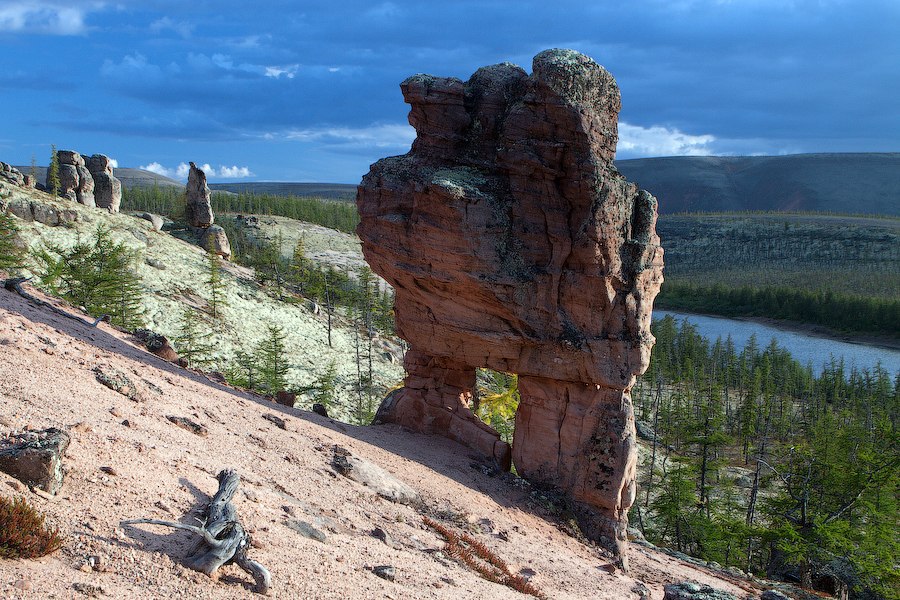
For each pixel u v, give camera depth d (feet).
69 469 42.37
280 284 402.72
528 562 72.95
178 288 303.89
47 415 48.67
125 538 38.09
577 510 96.68
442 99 99.19
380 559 52.47
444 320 100.53
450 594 49.90
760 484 219.00
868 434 266.57
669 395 443.32
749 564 179.22
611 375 94.73
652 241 96.53
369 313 396.37
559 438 98.63
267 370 238.48
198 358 237.25
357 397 278.87
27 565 32.37
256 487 55.26
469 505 82.38
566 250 94.12
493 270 94.38
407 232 97.91
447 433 107.65
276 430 76.48
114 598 32.37
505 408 166.81
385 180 100.12
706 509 211.00
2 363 56.03
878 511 163.84
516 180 94.68
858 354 645.92
